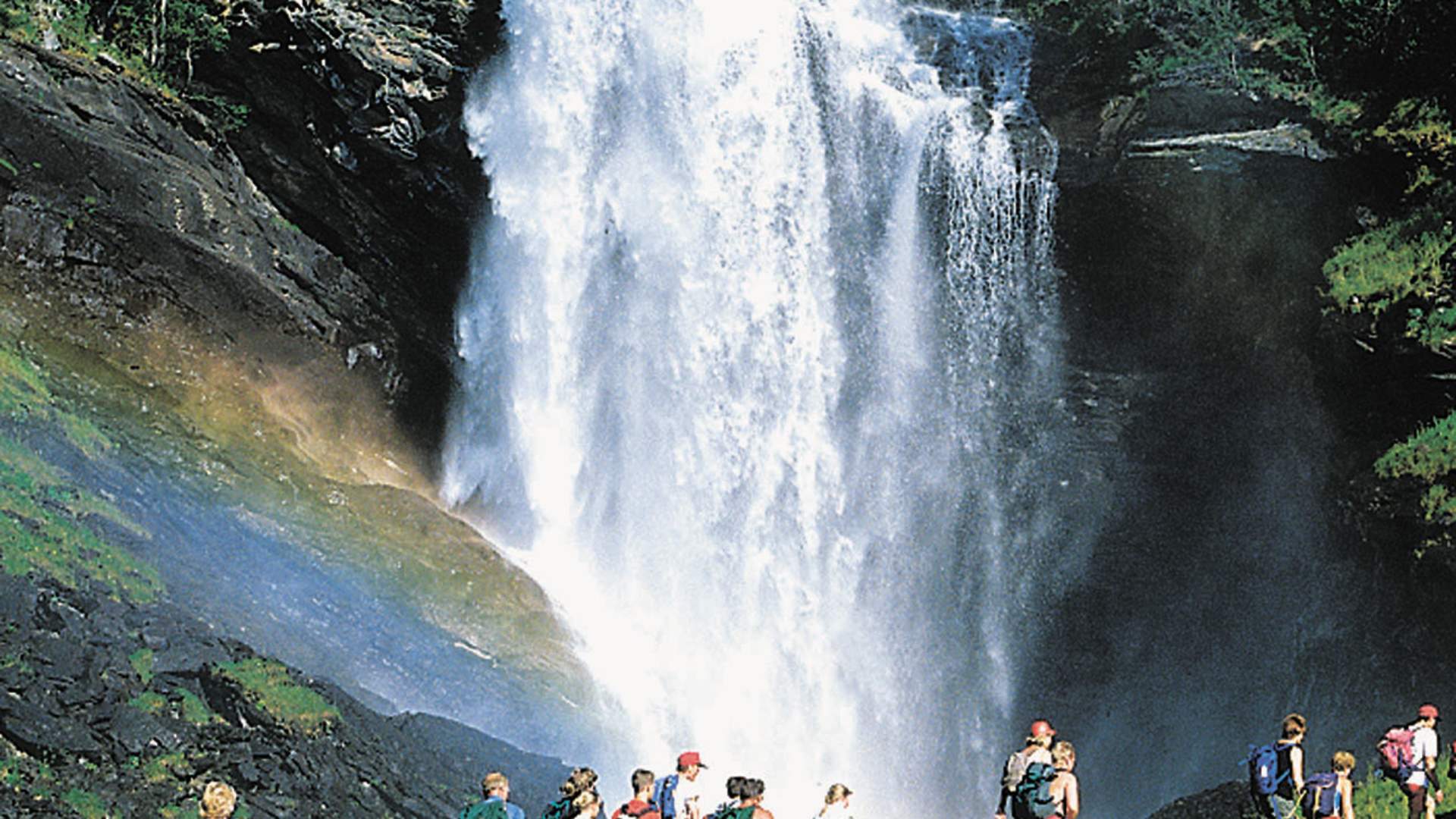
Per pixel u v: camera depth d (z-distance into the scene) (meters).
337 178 28.86
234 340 25.73
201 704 13.91
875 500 31.72
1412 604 23.77
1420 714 12.96
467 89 29.03
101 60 26.25
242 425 23.97
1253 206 27.19
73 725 12.68
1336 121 25.77
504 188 29.84
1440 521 22.20
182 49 27.86
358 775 14.09
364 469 27.55
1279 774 11.51
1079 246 29.97
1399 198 25.36
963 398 31.47
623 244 30.89
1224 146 26.83
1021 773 10.41
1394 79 25.62
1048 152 29.84
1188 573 29.81
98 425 21.17
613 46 30.34
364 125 28.11
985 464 31.62
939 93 30.84
